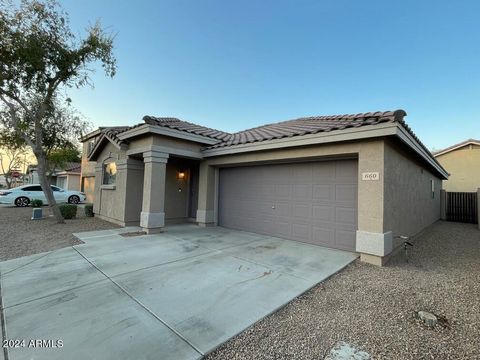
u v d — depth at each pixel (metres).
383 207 4.97
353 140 5.43
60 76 8.68
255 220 8.17
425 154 7.62
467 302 3.43
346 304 3.32
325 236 6.39
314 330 2.68
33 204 15.09
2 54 7.68
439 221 13.67
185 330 2.60
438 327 2.78
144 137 7.98
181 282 3.94
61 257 5.22
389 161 5.32
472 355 2.30
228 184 9.24
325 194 6.45
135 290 3.61
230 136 10.60
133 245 6.28
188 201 10.65
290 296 3.48
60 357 2.14
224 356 2.23
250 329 2.67
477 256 6.00
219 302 3.27
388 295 3.62
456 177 17.08
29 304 3.15
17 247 6.00
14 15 7.48
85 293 3.50
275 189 7.64
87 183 21.89
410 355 2.29
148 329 2.61
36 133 9.29
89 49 8.66
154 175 7.64
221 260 5.15
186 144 8.52
